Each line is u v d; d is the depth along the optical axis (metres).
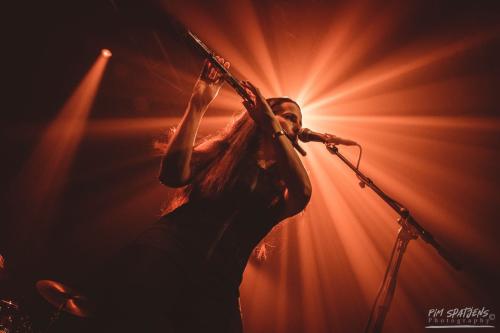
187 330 1.58
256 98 1.87
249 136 1.90
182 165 1.74
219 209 1.73
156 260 1.55
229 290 1.67
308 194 1.78
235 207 1.75
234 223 1.73
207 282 1.62
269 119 1.82
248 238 1.76
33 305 7.69
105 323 1.48
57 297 5.28
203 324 1.60
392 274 3.16
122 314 1.47
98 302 1.57
